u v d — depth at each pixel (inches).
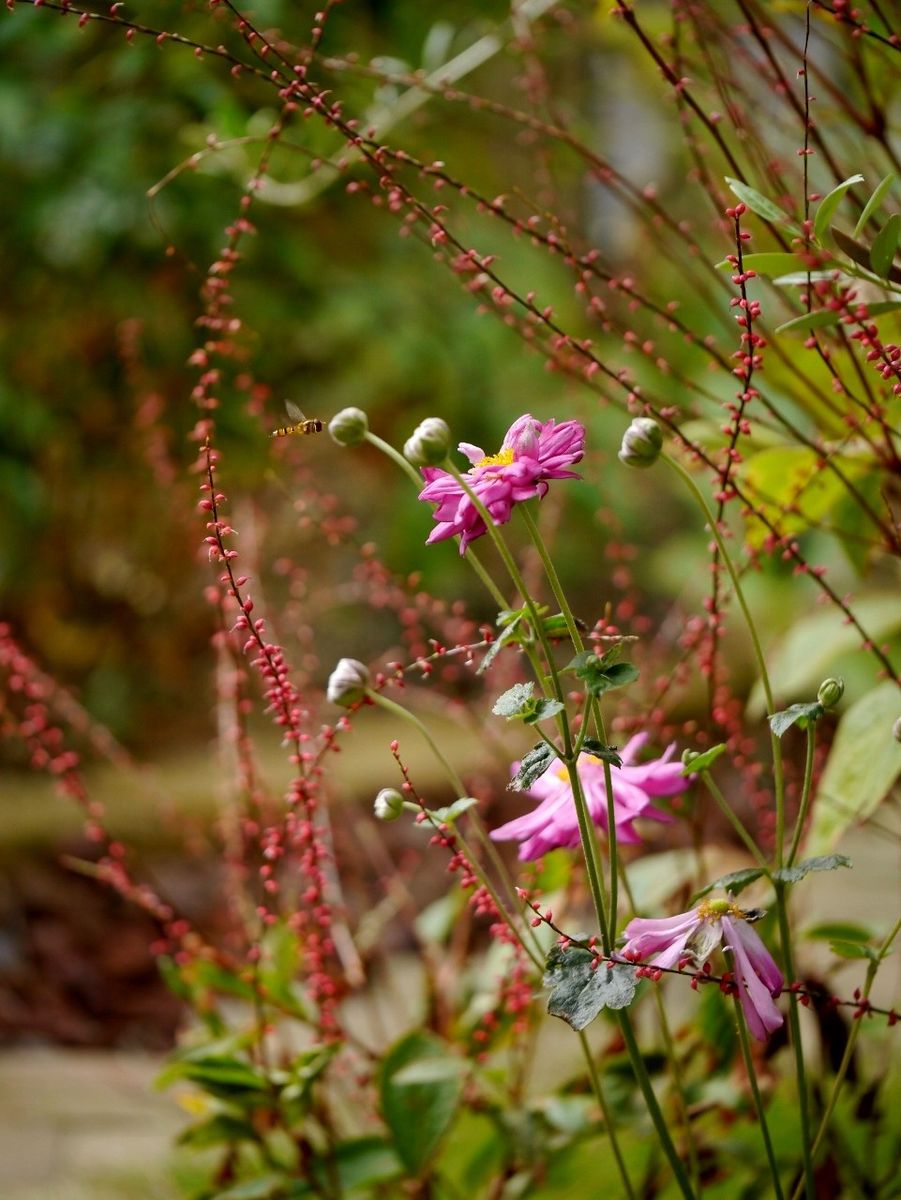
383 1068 36.5
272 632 39.3
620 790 31.8
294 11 58.7
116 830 69.5
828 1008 36.9
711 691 35.2
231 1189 36.9
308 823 34.1
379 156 34.4
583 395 48.3
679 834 41.4
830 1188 36.4
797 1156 36.6
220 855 64.8
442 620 39.8
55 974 57.0
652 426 29.9
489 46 44.4
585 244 45.2
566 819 31.8
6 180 68.3
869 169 39.5
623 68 65.4
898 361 31.4
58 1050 51.8
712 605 34.1
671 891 38.4
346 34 62.9
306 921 36.5
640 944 30.2
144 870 64.8
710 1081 37.2
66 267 71.6
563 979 30.0
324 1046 36.3
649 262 54.6
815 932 36.7
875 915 50.8
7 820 72.2
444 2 64.5
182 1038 39.9
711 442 38.1
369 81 45.4
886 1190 36.5
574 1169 38.0
